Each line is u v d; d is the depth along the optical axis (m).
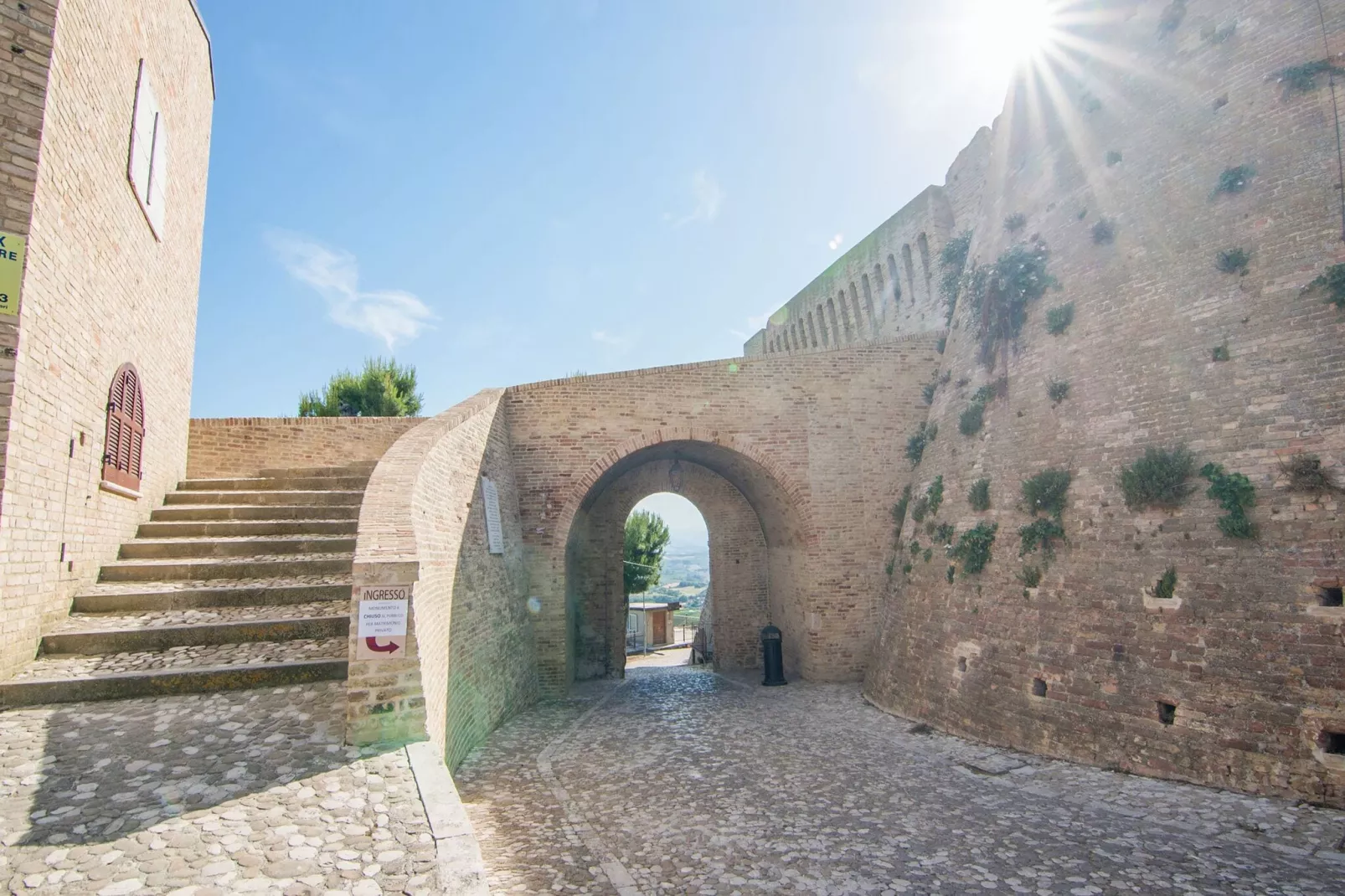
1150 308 10.77
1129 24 12.62
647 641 41.88
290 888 4.54
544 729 13.48
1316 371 8.77
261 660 7.96
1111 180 12.11
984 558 12.04
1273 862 6.53
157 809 5.44
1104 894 6.14
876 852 7.25
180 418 13.36
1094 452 10.80
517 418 17.25
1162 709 8.97
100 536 9.59
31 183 7.25
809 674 17.78
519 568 16.39
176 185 12.36
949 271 21.31
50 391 7.89
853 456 17.75
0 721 6.65
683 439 17.42
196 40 13.10
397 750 6.61
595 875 6.78
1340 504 8.19
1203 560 9.06
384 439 16.08
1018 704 10.60
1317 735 7.71
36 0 7.44
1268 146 10.04
